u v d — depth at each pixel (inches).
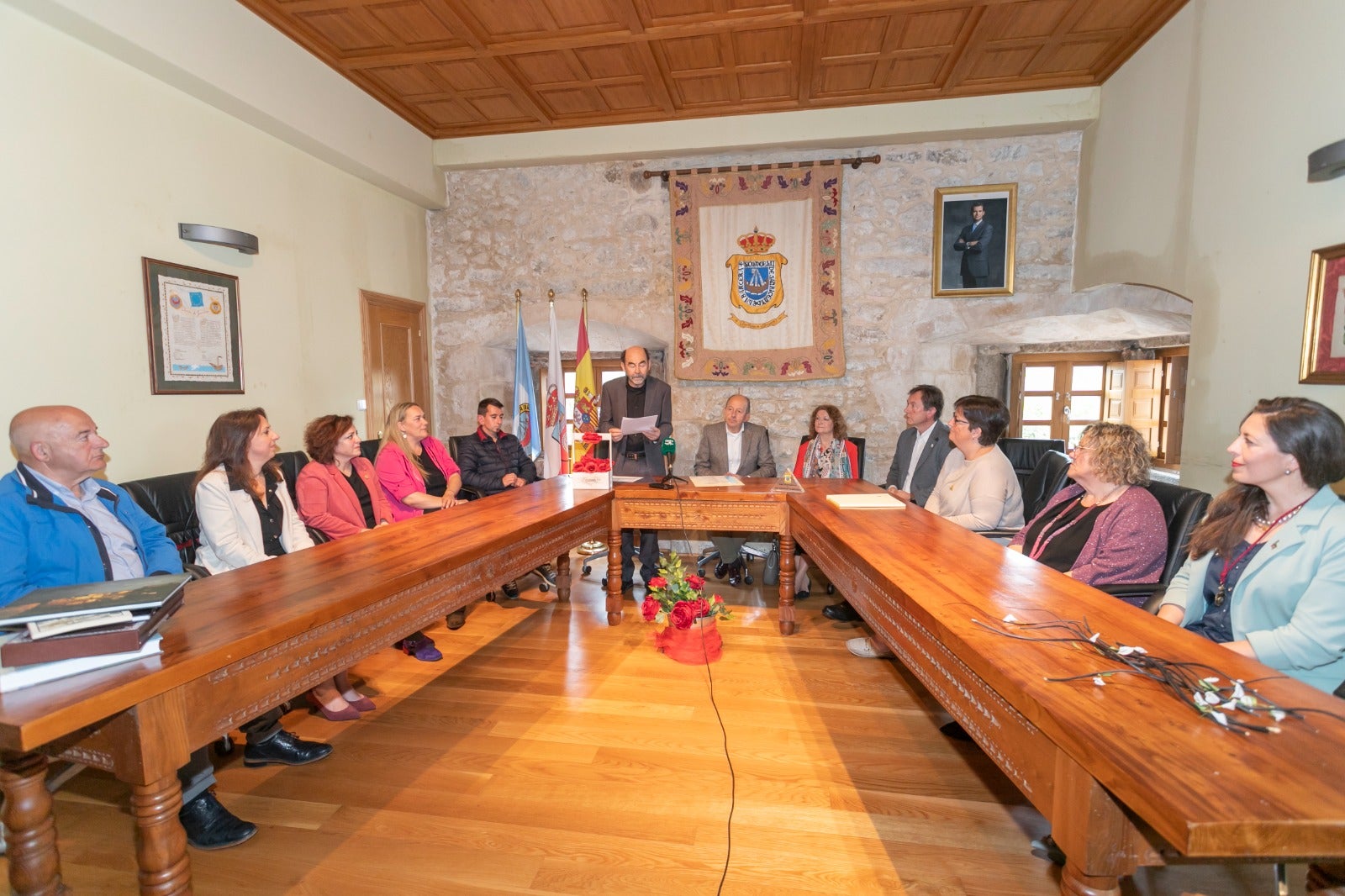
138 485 105.8
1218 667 46.2
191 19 115.3
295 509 116.0
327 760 86.0
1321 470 58.9
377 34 137.6
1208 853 29.2
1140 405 196.4
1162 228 135.1
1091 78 158.1
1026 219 175.8
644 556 157.4
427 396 204.5
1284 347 101.3
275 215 144.3
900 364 184.2
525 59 148.4
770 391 191.3
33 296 97.8
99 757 46.6
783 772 82.4
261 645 52.6
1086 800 37.5
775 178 182.7
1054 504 95.3
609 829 72.0
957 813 74.5
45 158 99.1
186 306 122.4
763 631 130.8
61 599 49.3
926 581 67.2
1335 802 30.7
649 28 135.9
